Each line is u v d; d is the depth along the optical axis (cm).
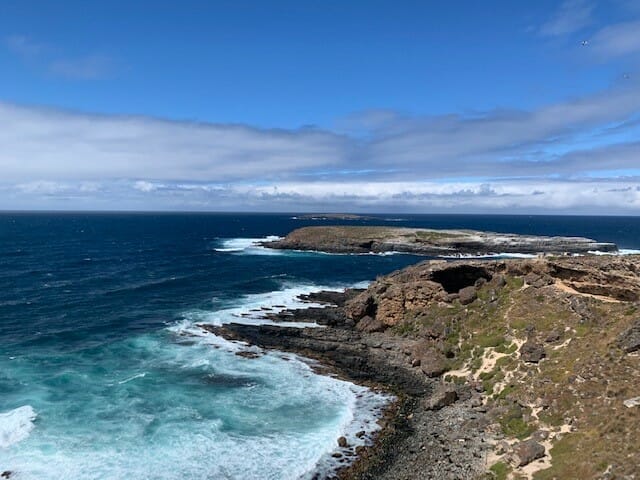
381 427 3481
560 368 3584
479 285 5444
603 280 4397
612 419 2766
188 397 3906
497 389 3784
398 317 5656
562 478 2467
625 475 2247
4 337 5394
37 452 2998
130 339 5409
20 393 3850
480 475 2770
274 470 2928
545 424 3114
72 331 5675
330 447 3203
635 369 3109
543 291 4750
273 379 4338
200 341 5366
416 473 2883
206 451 3108
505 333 4453
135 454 3036
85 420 3444
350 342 5312
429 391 4109
